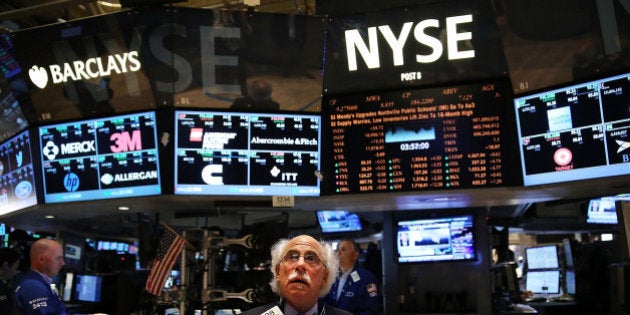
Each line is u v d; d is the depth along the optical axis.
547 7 3.76
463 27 4.05
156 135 4.27
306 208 4.77
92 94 4.34
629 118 3.66
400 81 4.23
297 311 1.96
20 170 4.73
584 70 3.79
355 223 6.77
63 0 4.17
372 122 4.28
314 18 4.20
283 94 4.30
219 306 4.47
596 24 3.70
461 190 4.09
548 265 8.11
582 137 3.81
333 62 4.29
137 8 4.14
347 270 4.39
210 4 5.63
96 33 4.21
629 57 3.65
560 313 6.73
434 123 4.18
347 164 4.29
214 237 4.44
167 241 4.30
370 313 4.13
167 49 4.18
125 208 4.73
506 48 3.93
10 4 5.43
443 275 5.17
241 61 4.24
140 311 4.61
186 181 4.26
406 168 4.19
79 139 4.45
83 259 7.48
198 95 4.25
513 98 4.04
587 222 6.55
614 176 3.69
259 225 4.52
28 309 3.74
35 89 4.42
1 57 4.43
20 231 7.10
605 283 6.25
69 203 4.48
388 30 4.17
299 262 1.94
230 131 4.29
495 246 6.27
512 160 4.05
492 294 5.26
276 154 4.32
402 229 5.21
